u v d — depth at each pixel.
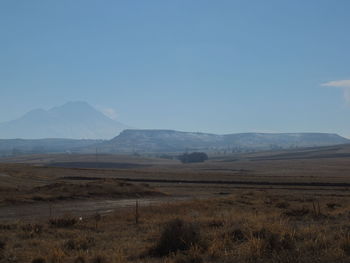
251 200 40.62
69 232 21.28
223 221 22.62
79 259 14.09
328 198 46.62
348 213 27.45
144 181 84.69
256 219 22.55
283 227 18.23
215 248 14.14
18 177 68.31
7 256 15.10
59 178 81.00
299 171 164.12
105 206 39.03
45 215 31.42
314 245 14.05
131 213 29.28
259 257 12.92
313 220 24.42
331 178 100.12
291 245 14.07
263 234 16.72
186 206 34.38
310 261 12.03
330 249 13.12
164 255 14.66
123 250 16.23
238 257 13.21
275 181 86.88
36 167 110.38
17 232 21.28
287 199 43.38
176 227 15.54
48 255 14.98
